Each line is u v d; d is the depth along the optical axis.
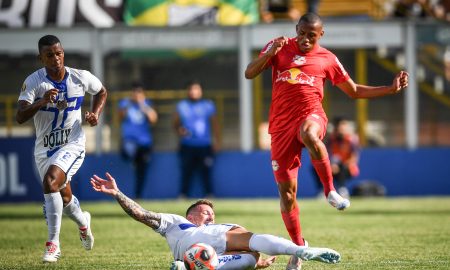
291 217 24.03
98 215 46.00
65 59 65.81
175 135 68.06
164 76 69.25
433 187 61.00
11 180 57.88
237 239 21.56
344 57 69.94
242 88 60.00
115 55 68.12
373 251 28.86
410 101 60.94
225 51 69.50
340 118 57.28
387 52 69.31
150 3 61.59
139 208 22.39
